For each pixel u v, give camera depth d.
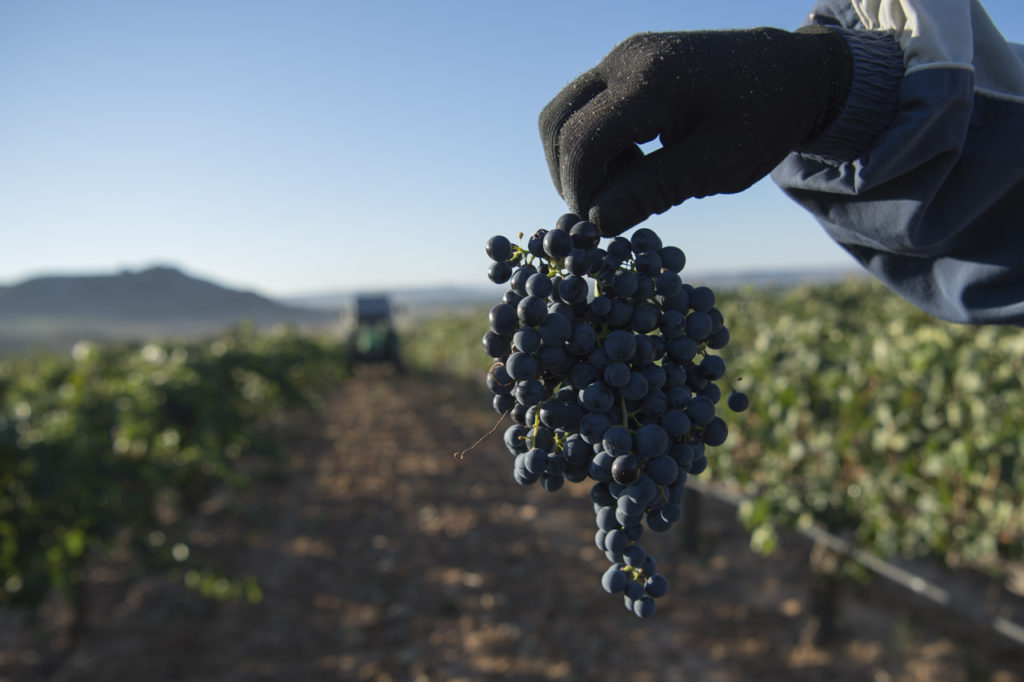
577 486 9.20
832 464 4.99
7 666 5.21
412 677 4.88
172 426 7.84
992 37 0.97
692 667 4.87
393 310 27.17
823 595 5.04
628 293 0.96
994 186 0.94
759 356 5.86
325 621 5.77
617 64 0.97
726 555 6.76
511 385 1.08
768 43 0.94
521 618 5.61
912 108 0.92
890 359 4.97
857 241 1.13
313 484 10.07
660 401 0.98
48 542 5.06
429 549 7.18
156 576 6.72
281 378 14.73
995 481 4.17
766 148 0.93
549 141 1.05
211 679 4.95
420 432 13.80
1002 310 1.00
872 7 1.00
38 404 6.37
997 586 4.89
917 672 4.68
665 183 0.94
